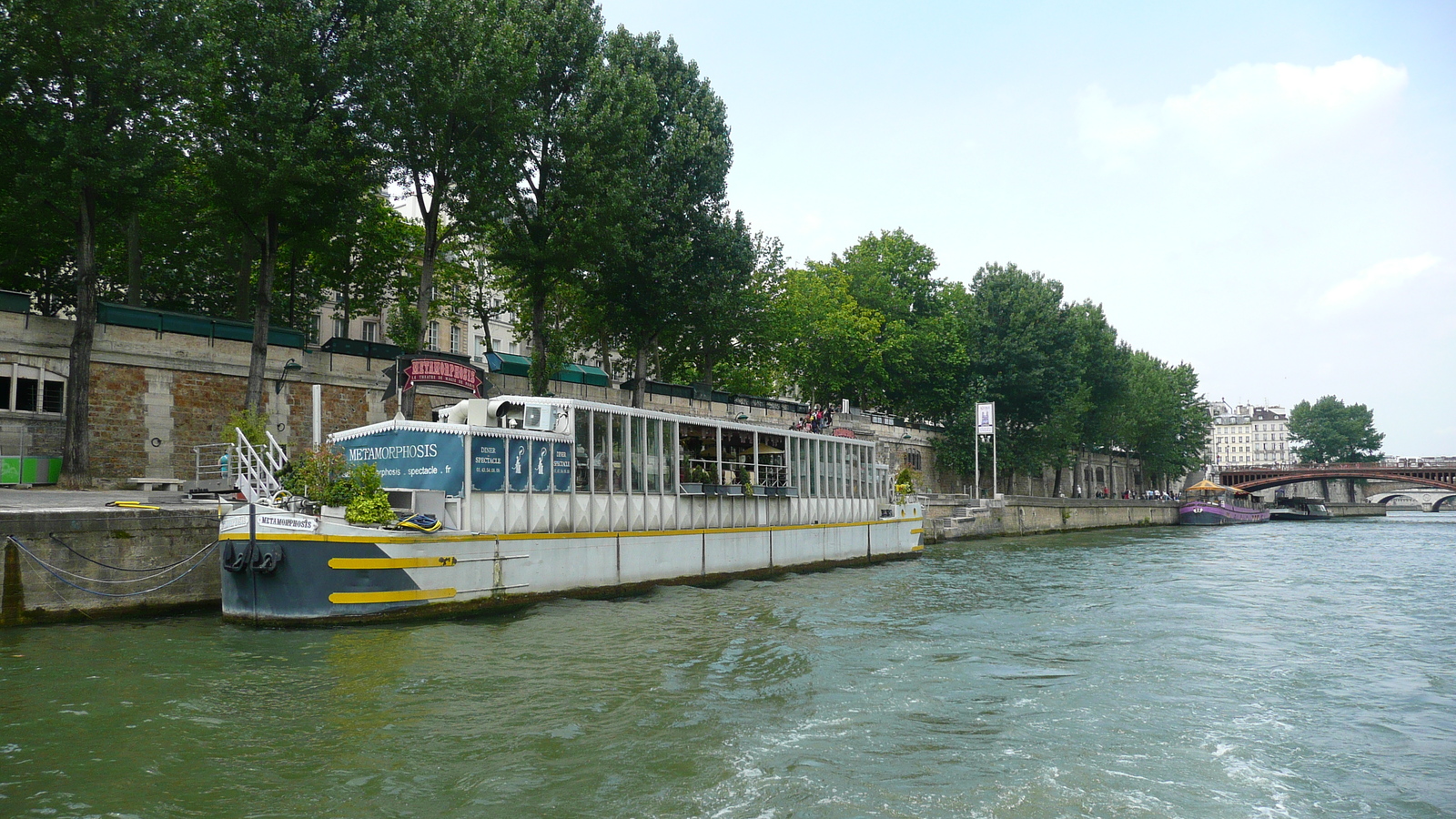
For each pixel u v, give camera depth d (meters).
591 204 30.08
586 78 31.81
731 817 7.46
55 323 24.41
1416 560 36.97
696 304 37.31
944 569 30.23
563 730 9.71
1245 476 114.19
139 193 22.48
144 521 16.00
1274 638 17.08
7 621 14.48
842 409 54.91
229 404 27.31
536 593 18.33
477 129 27.89
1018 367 63.19
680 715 10.39
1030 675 13.16
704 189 36.56
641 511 21.45
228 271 37.75
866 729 10.12
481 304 45.34
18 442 23.42
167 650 13.13
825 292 55.94
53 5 19.91
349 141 25.06
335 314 47.38
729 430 25.06
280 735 9.34
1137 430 83.81
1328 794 8.60
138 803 7.50
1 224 27.31
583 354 54.16
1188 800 8.29
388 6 26.09
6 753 8.65
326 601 15.12
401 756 8.77
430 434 17.52
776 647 14.53
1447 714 11.60
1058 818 7.71
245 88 24.05
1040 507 59.41
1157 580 27.39
